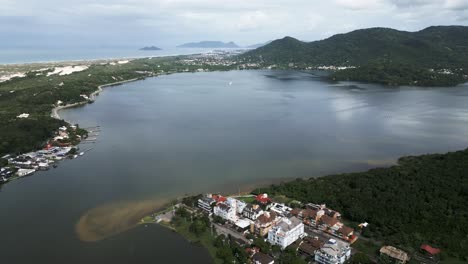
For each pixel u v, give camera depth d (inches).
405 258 4598.9
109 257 4862.2
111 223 5782.5
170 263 4724.4
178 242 5246.1
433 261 4650.6
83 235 5428.2
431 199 6112.2
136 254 4931.1
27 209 6259.8
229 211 5802.2
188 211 6127.0
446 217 5546.3
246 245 5088.6
